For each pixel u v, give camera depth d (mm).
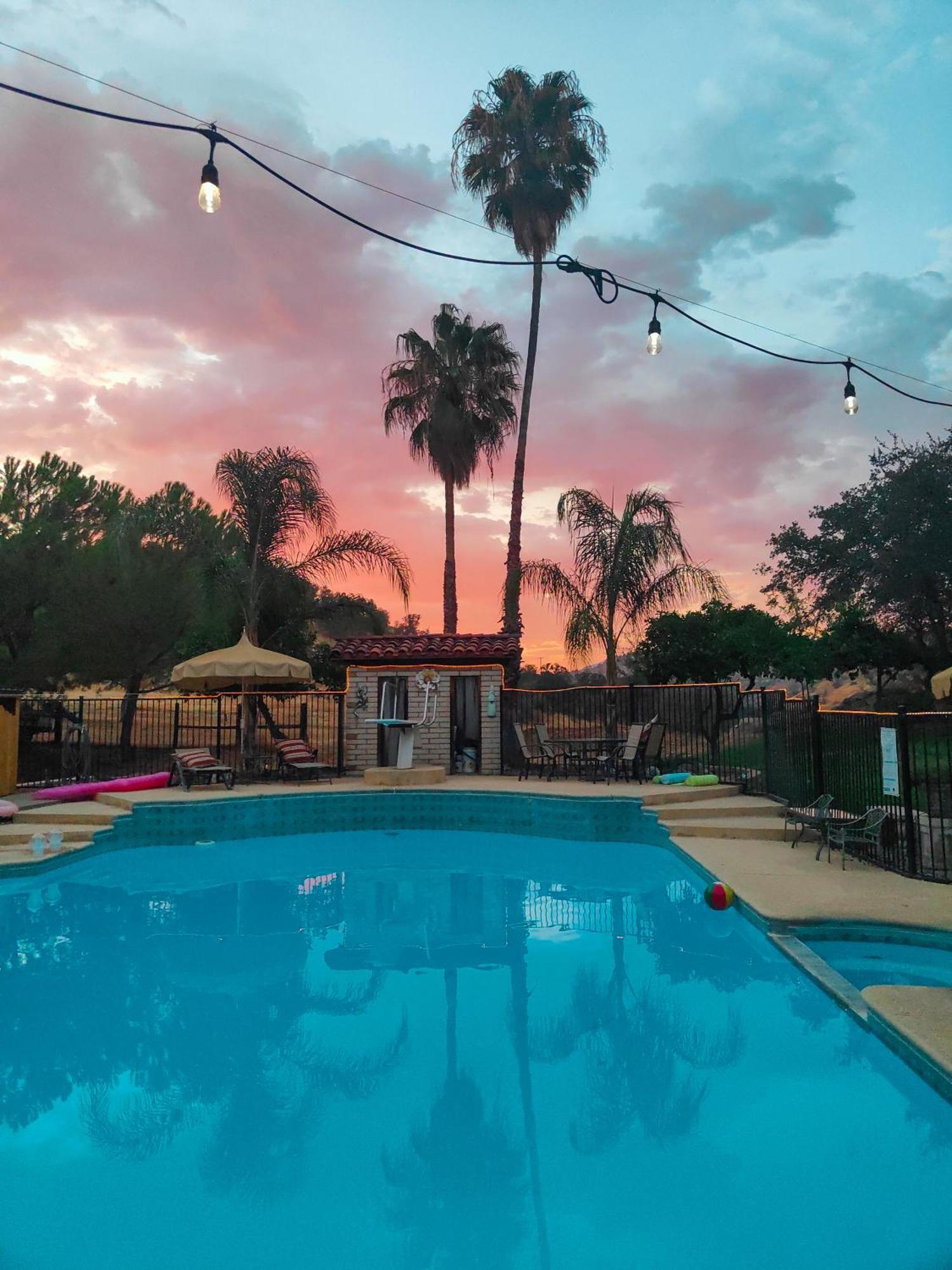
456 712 18188
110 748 21734
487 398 25344
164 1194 4051
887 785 9500
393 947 8164
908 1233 3682
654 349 10078
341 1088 5168
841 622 26094
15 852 11477
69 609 19406
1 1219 3869
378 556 21812
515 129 23344
